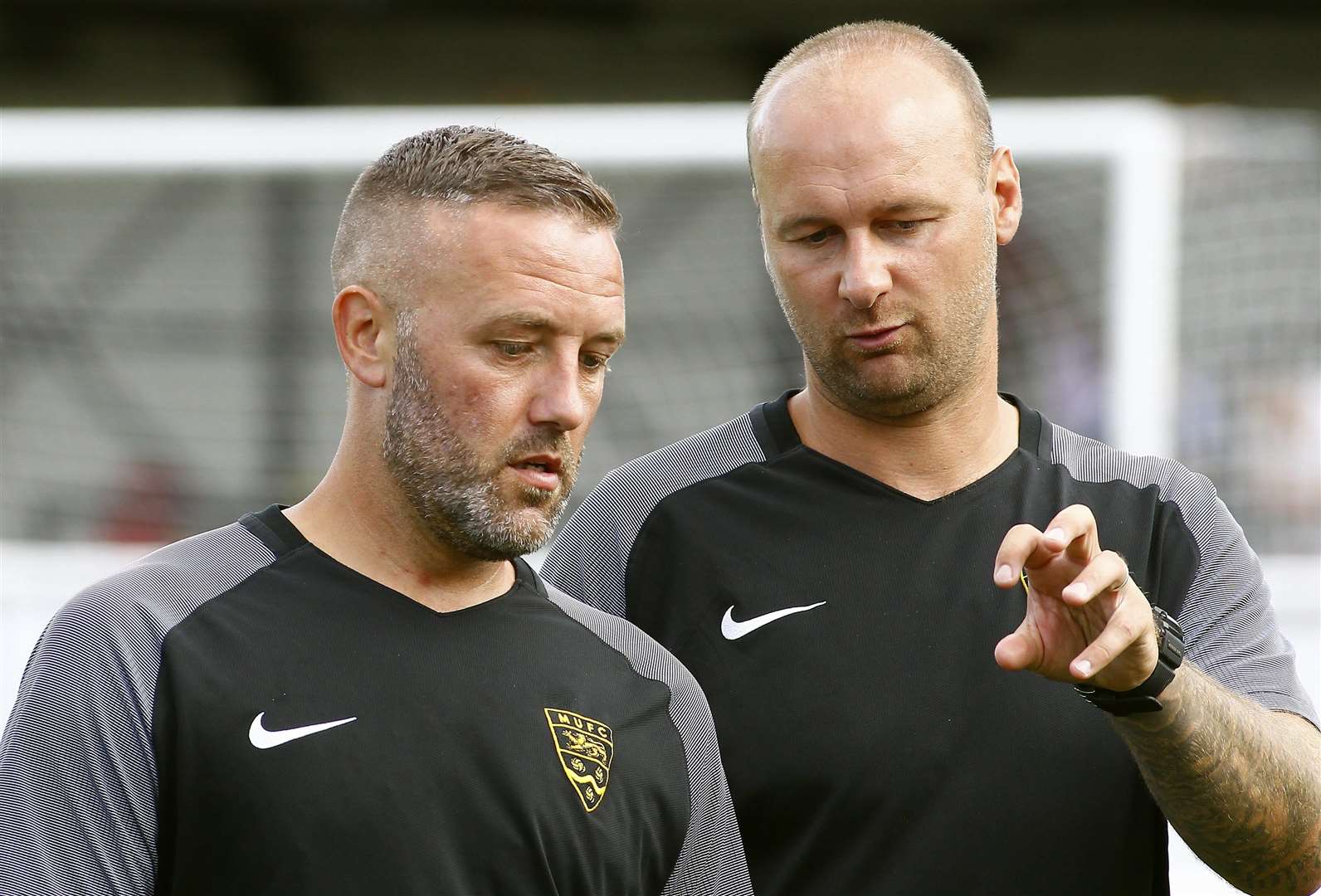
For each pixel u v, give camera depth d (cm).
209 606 566
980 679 656
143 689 538
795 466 712
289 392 2305
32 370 2309
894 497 693
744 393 2261
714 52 2223
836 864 646
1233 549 695
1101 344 2281
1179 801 593
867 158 639
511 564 632
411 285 571
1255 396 2341
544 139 2256
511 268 558
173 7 2108
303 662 557
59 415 2309
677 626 689
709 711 639
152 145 2273
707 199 2258
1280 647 682
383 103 2291
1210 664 668
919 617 668
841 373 665
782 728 656
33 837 516
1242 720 595
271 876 526
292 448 2311
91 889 513
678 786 612
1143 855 650
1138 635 523
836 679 659
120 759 526
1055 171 2281
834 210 643
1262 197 2339
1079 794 644
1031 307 2291
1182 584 684
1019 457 713
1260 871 620
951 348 662
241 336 2305
